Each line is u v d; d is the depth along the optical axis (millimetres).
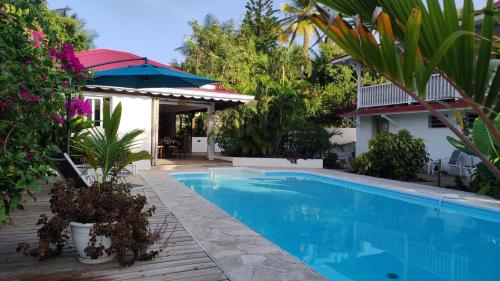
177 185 10258
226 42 32938
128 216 4086
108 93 14164
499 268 5398
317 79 30438
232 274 3887
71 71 5172
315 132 17391
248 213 8883
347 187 12664
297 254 5965
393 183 11812
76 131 8492
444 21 1690
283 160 16766
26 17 3605
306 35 26906
